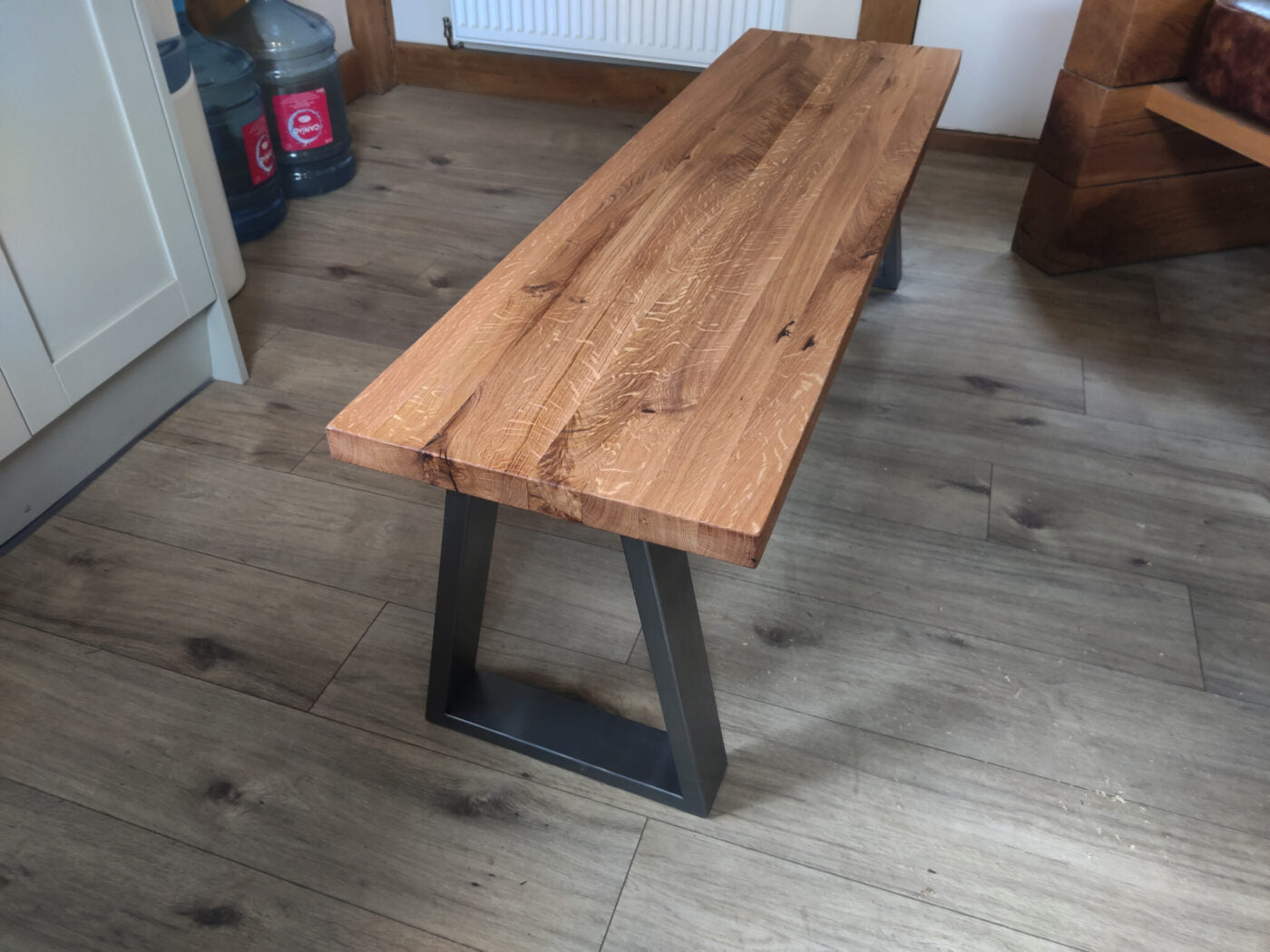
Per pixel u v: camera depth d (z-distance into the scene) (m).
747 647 1.30
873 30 2.53
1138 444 1.66
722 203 1.22
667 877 1.05
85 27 1.30
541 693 1.22
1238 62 1.74
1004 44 2.48
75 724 1.19
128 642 1.29
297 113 2.25
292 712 1.21
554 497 0.79
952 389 1.78
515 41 2.77
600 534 1.48
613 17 2.64
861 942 1.00
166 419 1.68
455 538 1.02
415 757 1.16
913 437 1.66
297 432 1.66
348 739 1.18
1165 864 1.07
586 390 0.89
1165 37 1.83
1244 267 2.15
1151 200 2.05
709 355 0.93
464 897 1.03
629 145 1.39
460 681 1.20
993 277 2.12
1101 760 1.17
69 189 1.34
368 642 1.30
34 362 1.35
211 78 2.00
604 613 1.35
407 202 2.36
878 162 1.33
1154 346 1.90
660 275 1.07
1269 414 1.73
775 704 1.23
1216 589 1.39
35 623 1.31
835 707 1.23
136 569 1.39
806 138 1.41
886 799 1.13
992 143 2.62
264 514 1.49
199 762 1.15
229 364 1.75
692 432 0.84
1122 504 1.54
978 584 1.40
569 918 1.01
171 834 1.08
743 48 1.78
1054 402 1.75
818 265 1.09
